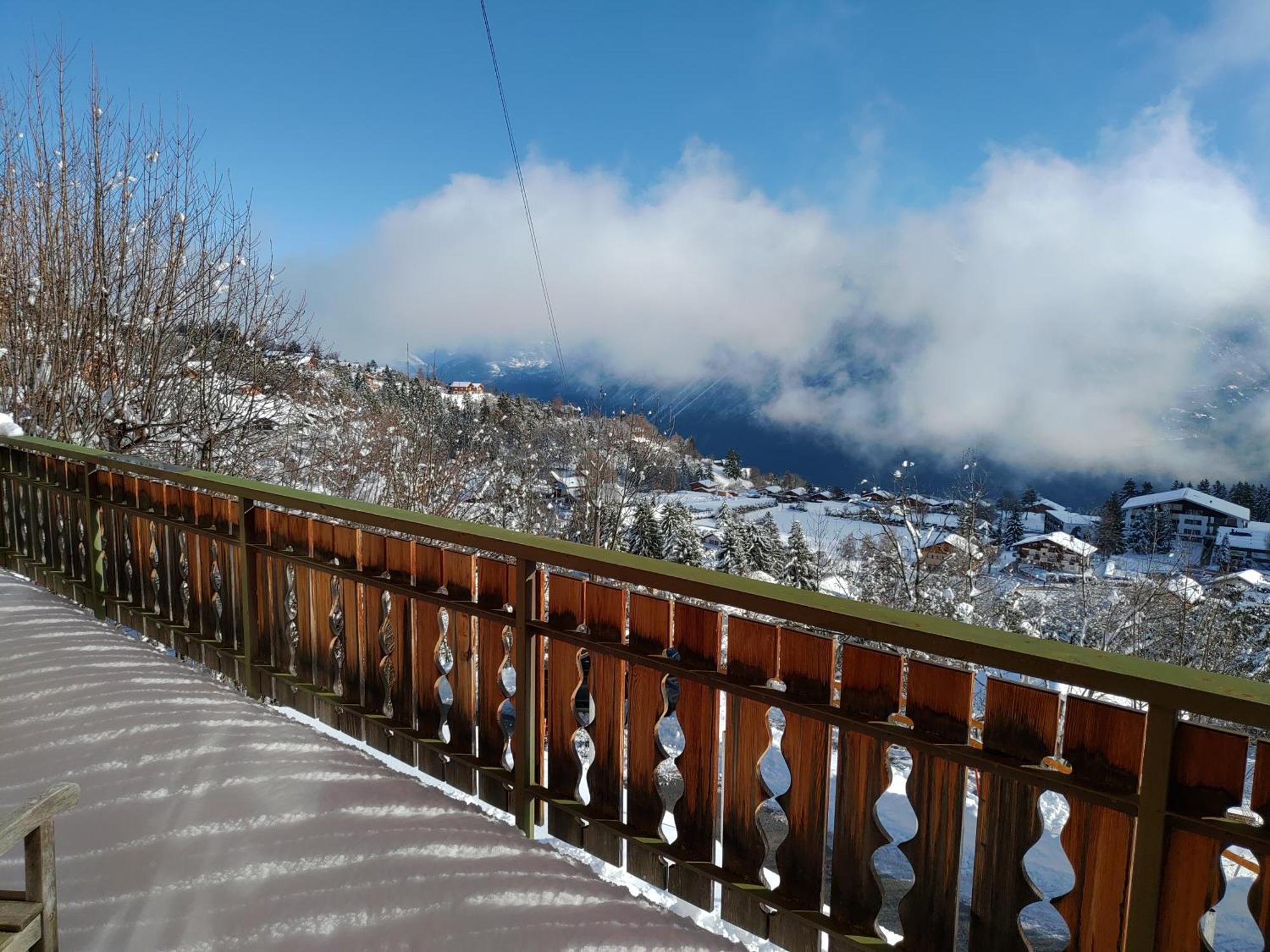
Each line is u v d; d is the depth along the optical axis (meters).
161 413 8.99
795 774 1.74
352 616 2.78
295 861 2.03
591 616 2.08
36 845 1.48
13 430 4.82
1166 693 1.17
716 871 1.87
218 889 1.95
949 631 1.40
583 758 2.33
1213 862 1.22
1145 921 1.27
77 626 3.66
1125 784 1.31
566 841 2.19
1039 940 3.10
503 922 1.81
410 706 2.60
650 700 1.99
